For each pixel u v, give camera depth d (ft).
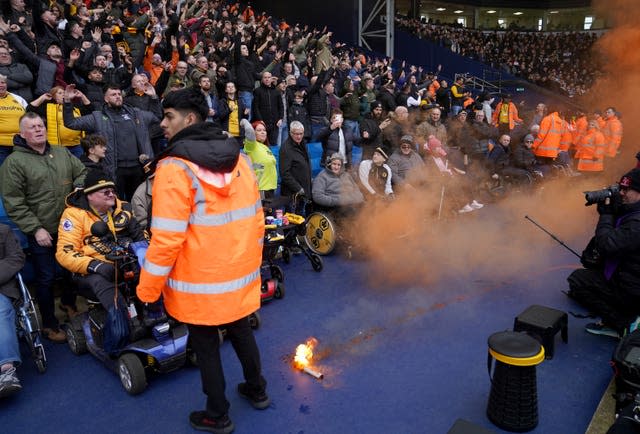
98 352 13.48
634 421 8.81
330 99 38.09
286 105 32.14
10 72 21.02
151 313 12.26
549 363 13.48
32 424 11.30
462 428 9.11
